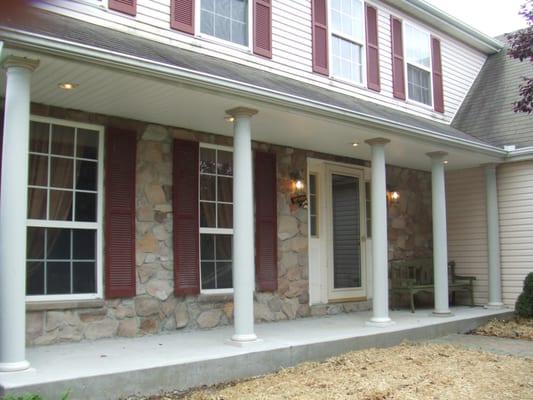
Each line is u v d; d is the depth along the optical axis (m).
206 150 7.18
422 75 10.89
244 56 7.61
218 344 5.70
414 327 7.38
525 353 6.66
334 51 9.06
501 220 9.88
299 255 8.13
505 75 11.73
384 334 6.86
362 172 9.37
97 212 6.07
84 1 6.11
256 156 7.64
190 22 7.04
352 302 8.92
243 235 5.79
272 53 7.99
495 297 9.71
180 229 6.64
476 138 10.22
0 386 3.96
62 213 5.84
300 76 8.34
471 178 10.38
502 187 9.90
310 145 8.06
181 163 6.74
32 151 5.70
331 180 8.86
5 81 4.99
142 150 6.48
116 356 5.02
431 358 6.23
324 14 8.84
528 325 8.57
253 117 6.34
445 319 8.16
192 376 4.90
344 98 8.41
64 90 5.28
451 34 11.62
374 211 7.49
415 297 10.04
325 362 5.92
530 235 9.51
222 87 5.37
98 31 5.68
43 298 5.61
